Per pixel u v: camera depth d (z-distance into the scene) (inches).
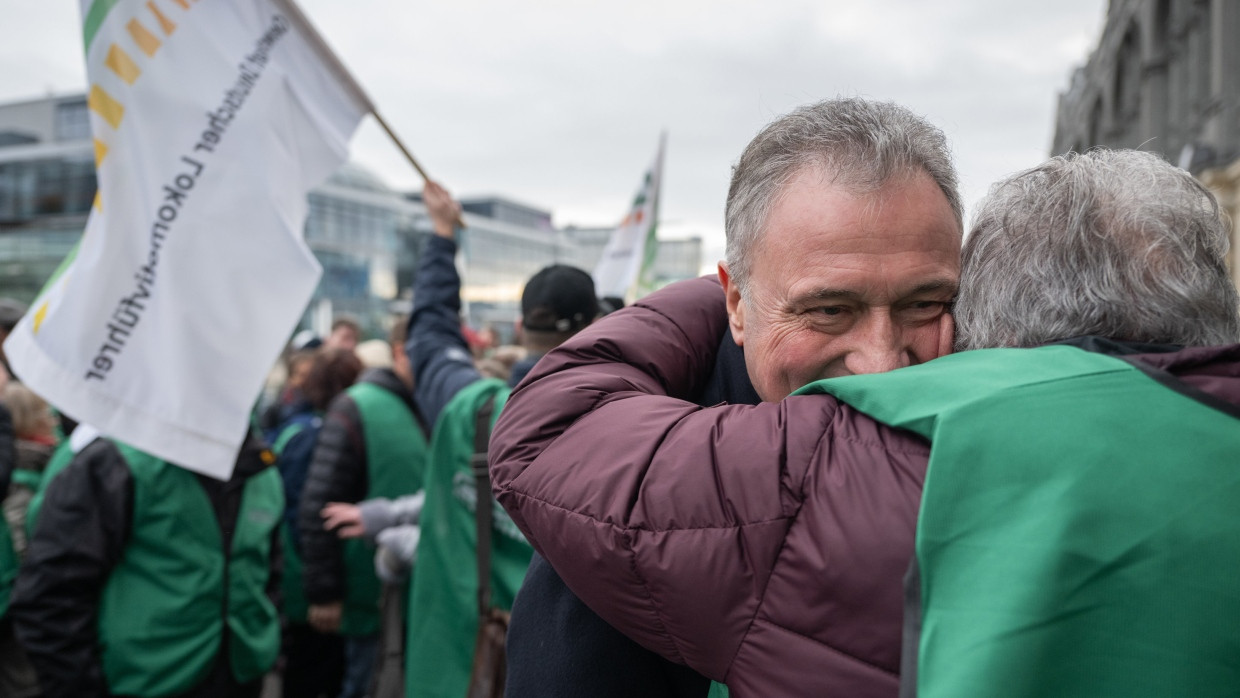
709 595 29.6
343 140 108.3
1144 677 22.7
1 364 146.3
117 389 91.2
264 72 101.9
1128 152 34.6
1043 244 32.6
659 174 197.3
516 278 1739.7
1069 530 23.6
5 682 123.0
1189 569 23.2
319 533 139.7
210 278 95.3
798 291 34.0
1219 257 32.2
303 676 166.9
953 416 26.3
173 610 99.0
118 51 93.9
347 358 186.4
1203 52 669.9
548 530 34.0
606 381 37.1
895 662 26.1
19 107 2009.1
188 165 96.1
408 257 1363.2
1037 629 22.8
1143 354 28.1
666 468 31.4
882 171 32.9
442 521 93.9
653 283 195.8
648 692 37.3
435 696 91.0
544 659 38.7
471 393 94.4
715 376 42.3
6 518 125.9
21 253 1113.4
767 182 35.3
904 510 26.8
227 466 94.3
